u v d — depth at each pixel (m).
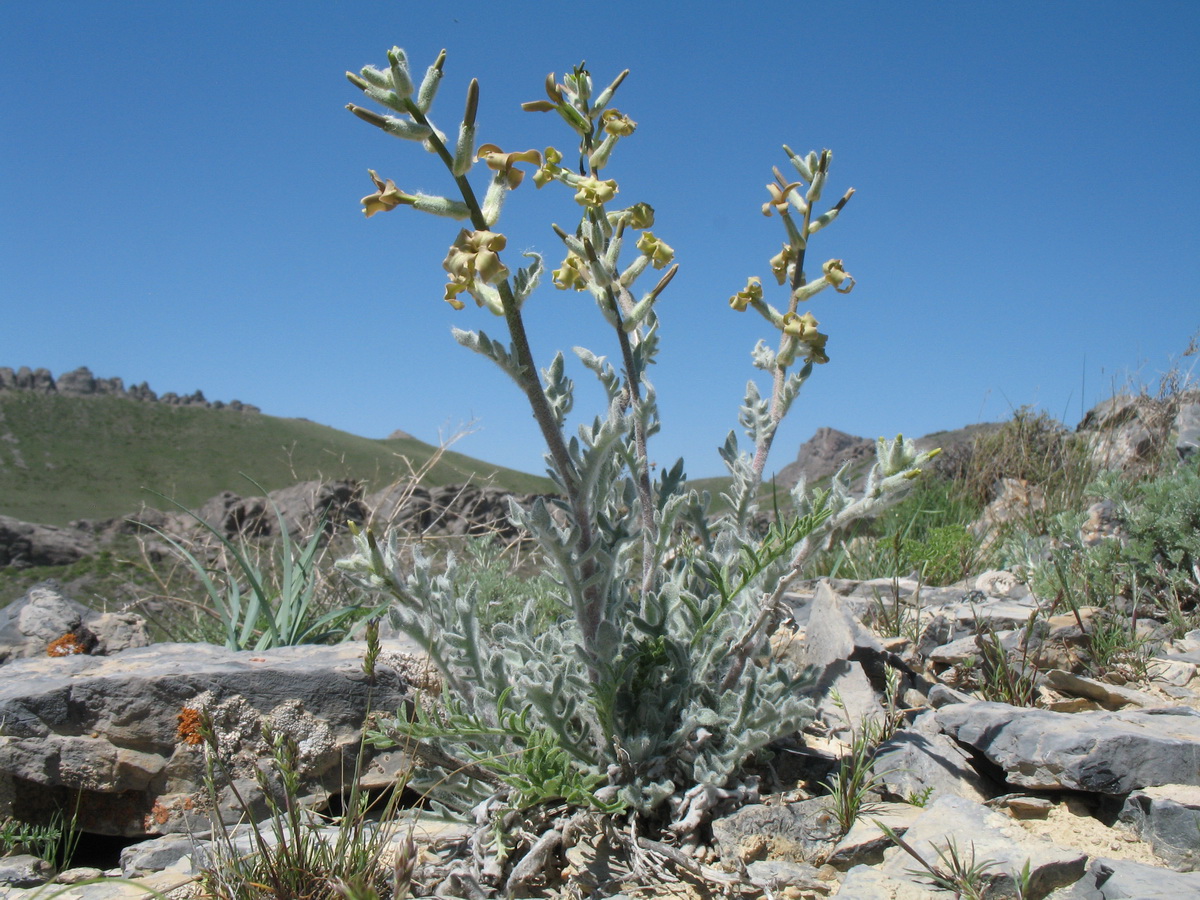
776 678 2.70
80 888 2.41
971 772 2.78
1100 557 4.70
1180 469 5.53
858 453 10.63
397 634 4.14
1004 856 2.16
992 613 4.23
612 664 2.49
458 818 2.64
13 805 2.93
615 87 2.69
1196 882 2.01
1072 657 3.77
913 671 3.51
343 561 2.47
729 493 3.05
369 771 3.15
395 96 1.99
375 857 2.21
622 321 2.71
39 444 59.56
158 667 3.17
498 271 1.95
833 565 5.80
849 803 2.48
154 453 61.72
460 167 1.99
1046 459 7.55
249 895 2.13
